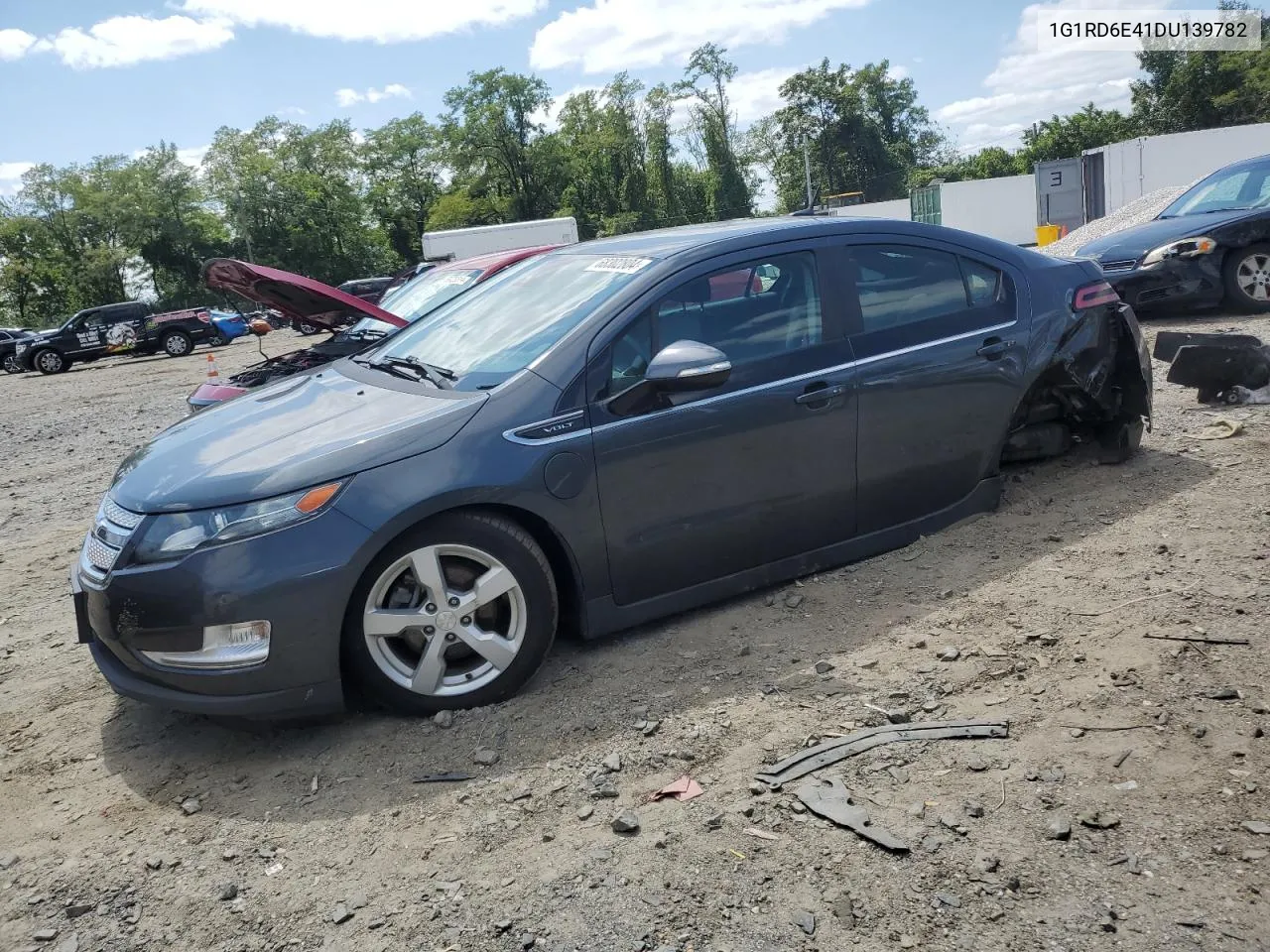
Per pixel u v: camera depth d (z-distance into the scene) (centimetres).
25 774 337
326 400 387
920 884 238
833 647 366
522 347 377
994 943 218
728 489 386
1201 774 269
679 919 234
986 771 281
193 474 335
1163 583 384
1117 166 3081
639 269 390
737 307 395
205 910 256
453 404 349
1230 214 984
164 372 2520
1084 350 486
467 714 339
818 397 400
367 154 8994
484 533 338
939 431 440
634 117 8438
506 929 237
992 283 460
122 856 283
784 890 241
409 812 290
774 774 289
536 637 349
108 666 340
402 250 9331
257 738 342
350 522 319
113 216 8338
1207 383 631
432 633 335
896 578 418
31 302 8544
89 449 1160
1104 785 269
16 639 476
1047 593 389
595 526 359
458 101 8469
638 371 370
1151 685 315
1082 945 215
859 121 9069
